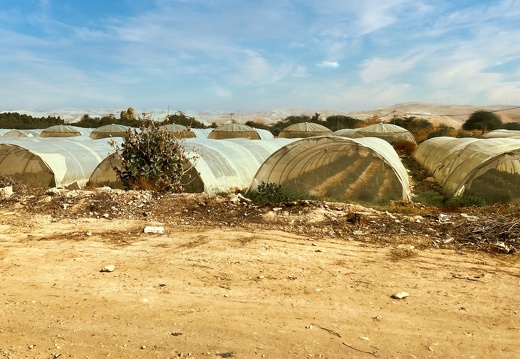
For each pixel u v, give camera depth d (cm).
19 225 895
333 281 588
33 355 399
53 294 549
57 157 1694
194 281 591
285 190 1307
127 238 807
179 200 1071
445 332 445
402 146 4034
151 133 1320
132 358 395
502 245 719
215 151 1753
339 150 1418
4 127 6175
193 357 396
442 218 883
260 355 400
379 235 799
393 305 511
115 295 545
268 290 559
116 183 1545
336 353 403
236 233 830
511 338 433
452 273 615
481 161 1330
